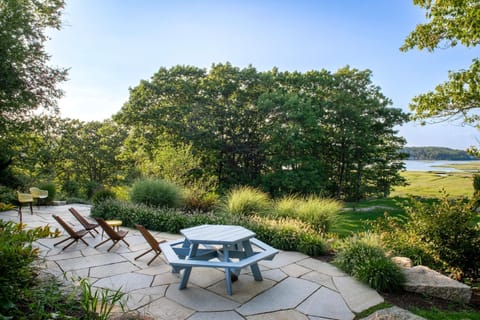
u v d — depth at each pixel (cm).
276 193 1655
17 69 812
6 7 787
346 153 1850
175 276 388
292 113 1562
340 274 411
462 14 511
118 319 243
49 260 441
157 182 874
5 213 836
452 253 423
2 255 226
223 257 382
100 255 473
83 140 2306
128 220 718
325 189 1916
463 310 314
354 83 1833
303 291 352
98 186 2045
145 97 1709
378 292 353
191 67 1830
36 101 882
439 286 344
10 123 926
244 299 326
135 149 1778
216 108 1770
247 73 1783
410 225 496
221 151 1858
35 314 225
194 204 850
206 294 336
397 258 441
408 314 281
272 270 425
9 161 1140
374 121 1831
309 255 503
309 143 1695
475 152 640
